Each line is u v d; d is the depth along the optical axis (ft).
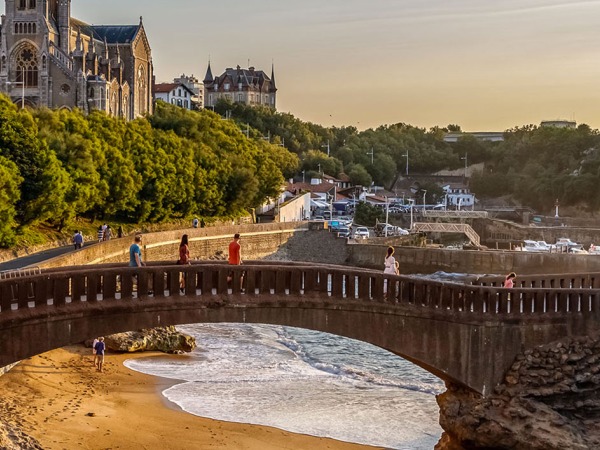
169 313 157.99
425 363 176.65
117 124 571.28
